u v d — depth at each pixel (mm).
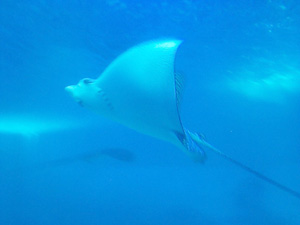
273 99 13438
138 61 2434
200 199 13430
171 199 13430
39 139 17328
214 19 7301
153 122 2549
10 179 13828
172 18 7418
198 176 17625
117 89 2602
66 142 18766
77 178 16781
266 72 10445
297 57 8977
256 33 7809
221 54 9312
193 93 14461
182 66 10609
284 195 12750
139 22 7648
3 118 16109
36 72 12031
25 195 12969
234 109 16172
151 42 2459
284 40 8047
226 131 18625
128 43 8484
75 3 7059
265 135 17297
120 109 2678
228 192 14359
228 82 11953
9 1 7102
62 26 7992
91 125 18609
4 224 10438
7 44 9438
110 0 6926
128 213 11352
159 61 2330
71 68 11242
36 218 10875
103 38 8484
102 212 11469
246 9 6855
